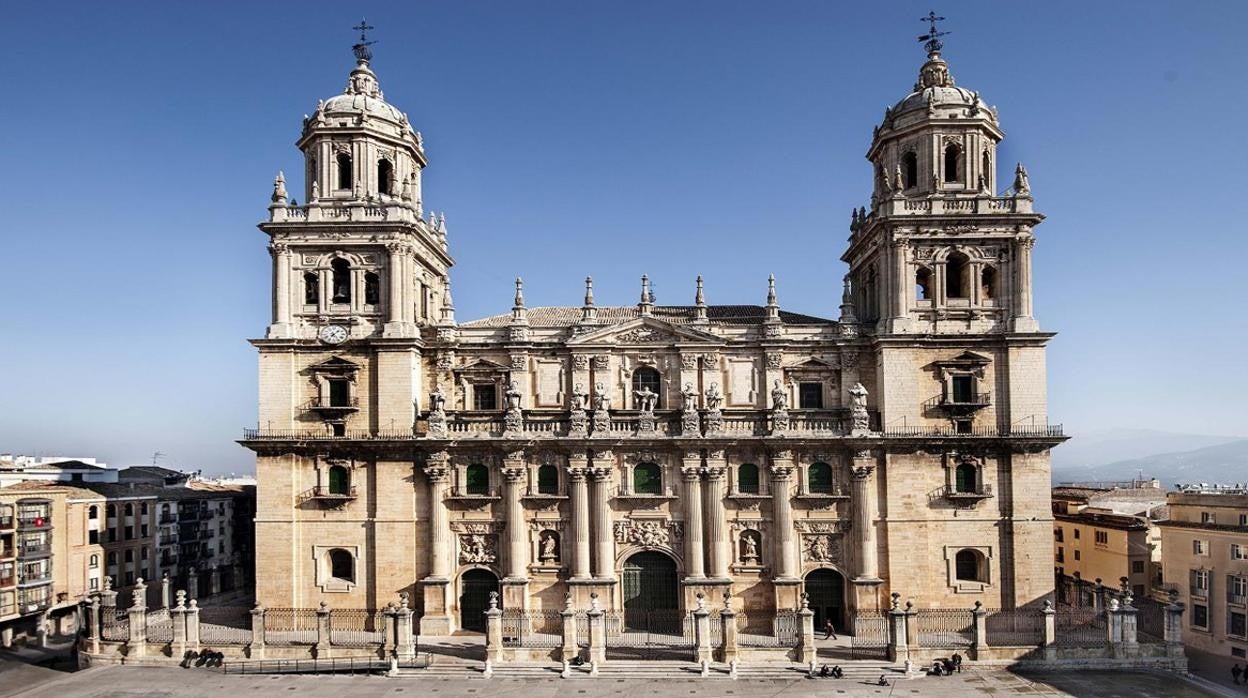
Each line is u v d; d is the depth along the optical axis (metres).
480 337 65.12
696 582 61.16
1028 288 62.16
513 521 62.00
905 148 65.75
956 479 61.53
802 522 62.03
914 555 60.97
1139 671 53.66
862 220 72.00
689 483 61.91
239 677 53.81
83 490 80.06
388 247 63.47
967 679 51.78
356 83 67.50
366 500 62.62
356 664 54.56
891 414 61.59
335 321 63.72
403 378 62.59
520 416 62.56
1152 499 92.38
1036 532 60.69
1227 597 66.75
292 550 62.22
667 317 68.75
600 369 64.44
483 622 63.03
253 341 62.66
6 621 70.31
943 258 62.94
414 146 68.06
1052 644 54.22
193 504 93.75
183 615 57.28
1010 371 61.53
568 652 54.22
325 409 62.22
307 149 66.25
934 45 67.56
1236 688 56.22
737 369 64.56
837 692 49.34
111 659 57.00
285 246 63.56
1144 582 76.06
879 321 63.38
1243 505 67.06
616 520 62.56
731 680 51.75
